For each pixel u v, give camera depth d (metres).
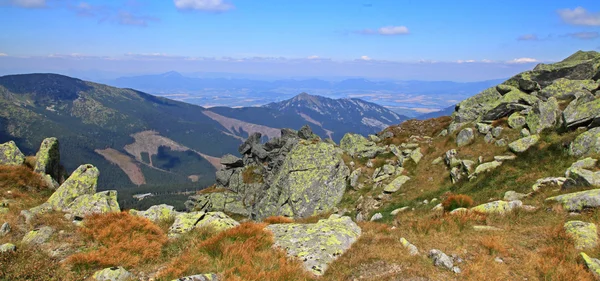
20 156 28.88
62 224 17.38
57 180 29.91
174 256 14.52
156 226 17.56
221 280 11.48
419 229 16.81
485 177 27.25
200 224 18.30
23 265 12.42
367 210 32.53
